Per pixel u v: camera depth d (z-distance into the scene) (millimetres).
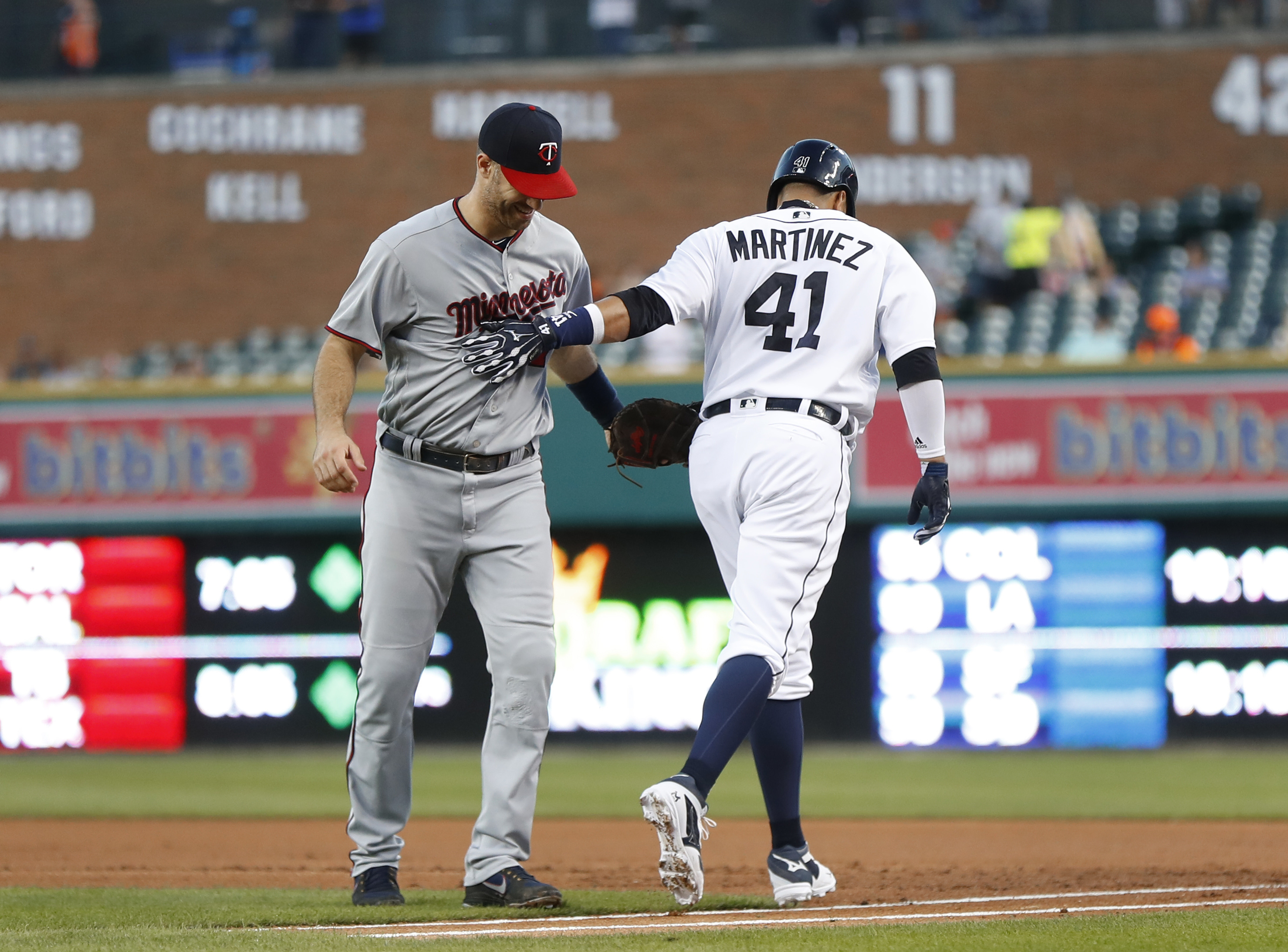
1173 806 29516
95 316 60750
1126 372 40781
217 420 42906
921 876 18891
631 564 42688
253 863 21953
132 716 43188
